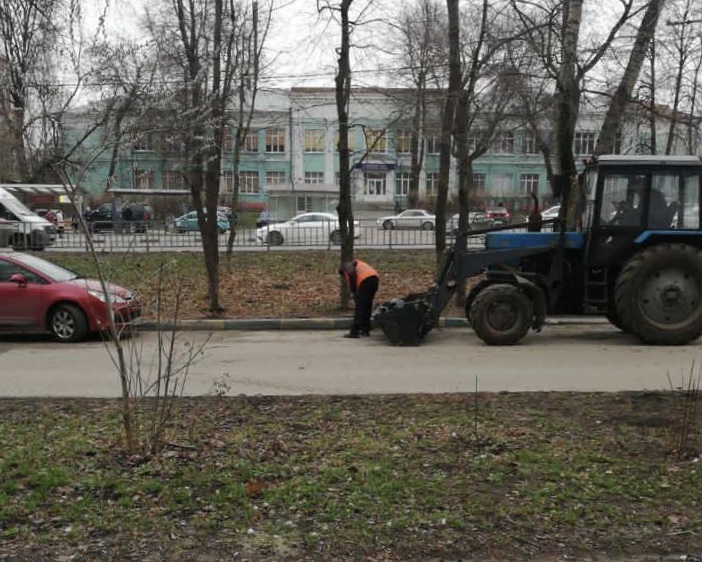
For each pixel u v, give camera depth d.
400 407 6.60
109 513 4.12
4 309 11.80
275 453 5.15
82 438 5.49
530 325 11.18
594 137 29.14
